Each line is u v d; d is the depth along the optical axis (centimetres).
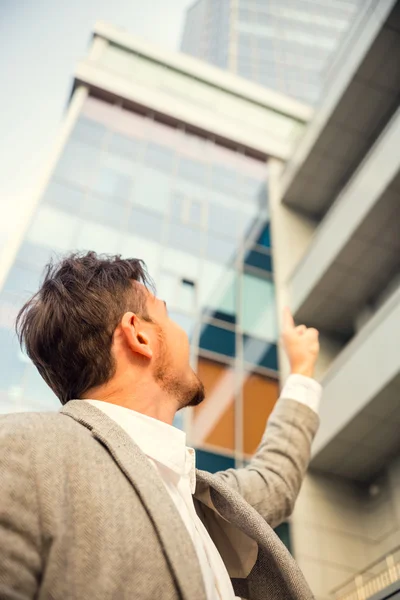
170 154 1249
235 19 2619
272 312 1038
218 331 959
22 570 61
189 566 72
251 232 1181
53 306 120
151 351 120
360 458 799
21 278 794
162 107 1328
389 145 859
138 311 126
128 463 82
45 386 684
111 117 1239
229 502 111
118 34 1462
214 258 1070
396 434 745
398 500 754
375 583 664
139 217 1042
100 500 73
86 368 113
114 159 1131
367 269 945
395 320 693
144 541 73
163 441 99
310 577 692
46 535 66
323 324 1041
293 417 160
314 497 795
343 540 755
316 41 2670
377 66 1037
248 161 1374
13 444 73
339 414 757
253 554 113
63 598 62
